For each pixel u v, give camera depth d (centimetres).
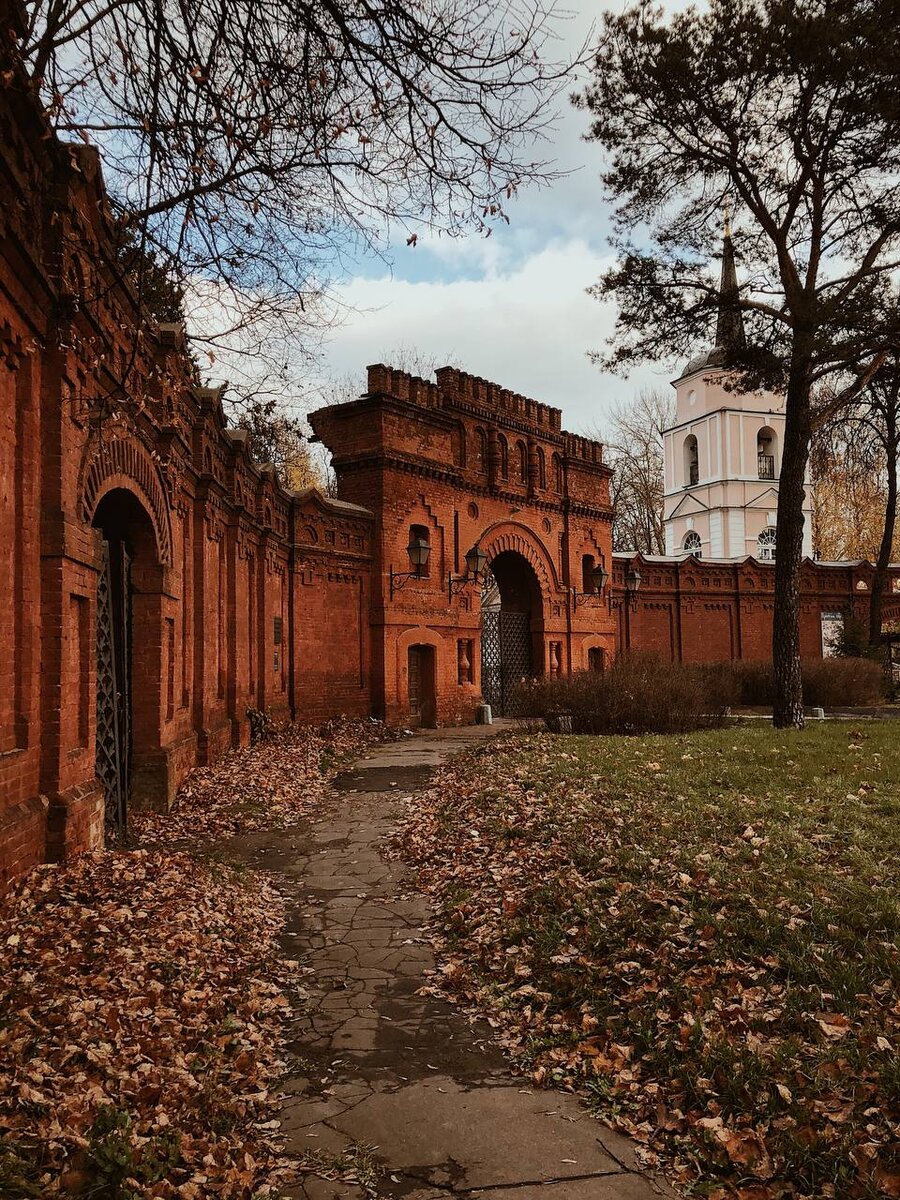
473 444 2391
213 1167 347
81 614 714
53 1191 293
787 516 1509
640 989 506
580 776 1050
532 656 2661
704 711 1669
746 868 662
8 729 593
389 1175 362
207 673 1267
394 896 776
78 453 693
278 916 720
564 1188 351
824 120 1362
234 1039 470
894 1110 366
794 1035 432
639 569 3162
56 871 607
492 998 545
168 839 902
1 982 437
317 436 2211
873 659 2562
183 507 1156
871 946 512
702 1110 396
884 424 2559
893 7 1246
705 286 1562
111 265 725
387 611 2073
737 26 1302
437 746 1781
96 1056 385
